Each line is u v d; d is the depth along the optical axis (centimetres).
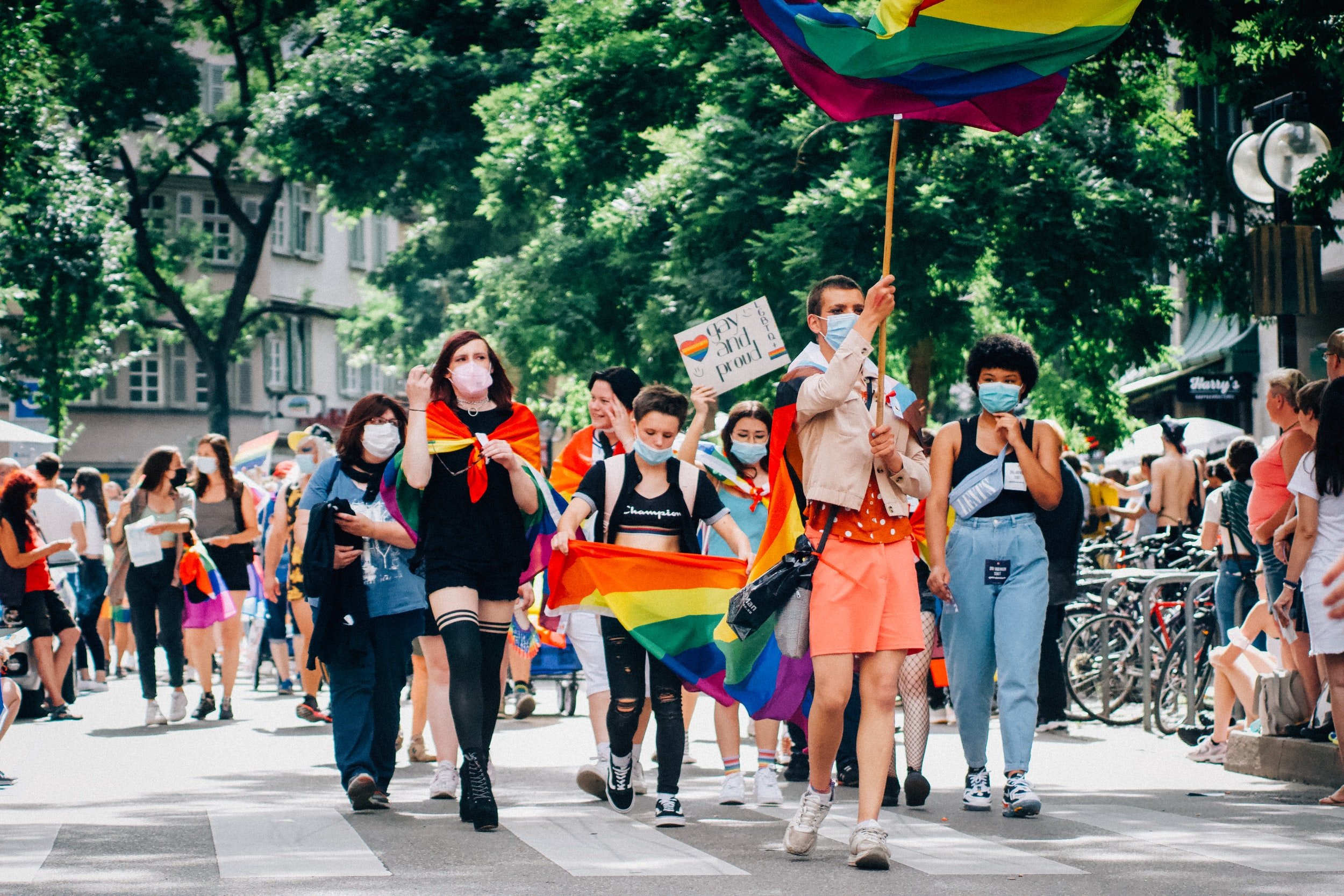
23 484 1655
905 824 920
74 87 5031
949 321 2470
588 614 1064
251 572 2086
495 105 3438
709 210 2597
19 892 705
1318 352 1619
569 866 773
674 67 2914
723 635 886
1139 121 2694
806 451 794
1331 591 774
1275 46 1564
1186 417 3969
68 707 1848
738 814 973
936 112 970
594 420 1110
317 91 3994
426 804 1017
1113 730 1541
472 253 4369
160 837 876
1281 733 1168
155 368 6612
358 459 990
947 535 974
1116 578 1567
